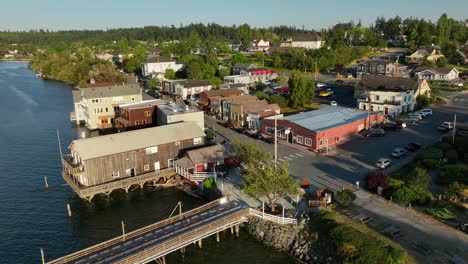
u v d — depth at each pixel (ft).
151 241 131.64
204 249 137.90
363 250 116.67
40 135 284.00
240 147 186.70
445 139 220.64
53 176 206.69
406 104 305.94
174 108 261.85
